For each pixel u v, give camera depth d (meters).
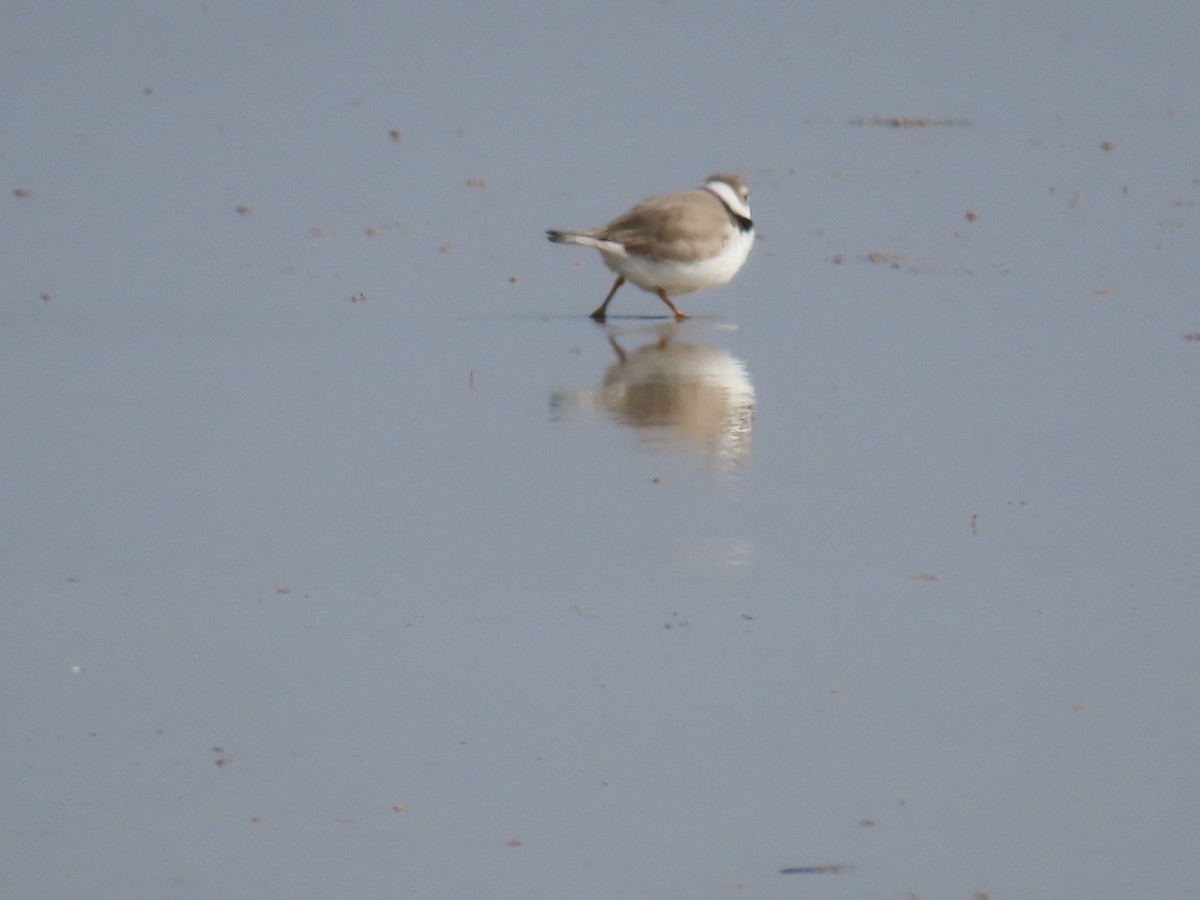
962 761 9.48
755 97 30.70
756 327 18.39
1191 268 20.06
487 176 25.41
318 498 13.39
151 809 9.06
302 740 9.73
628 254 18.80
